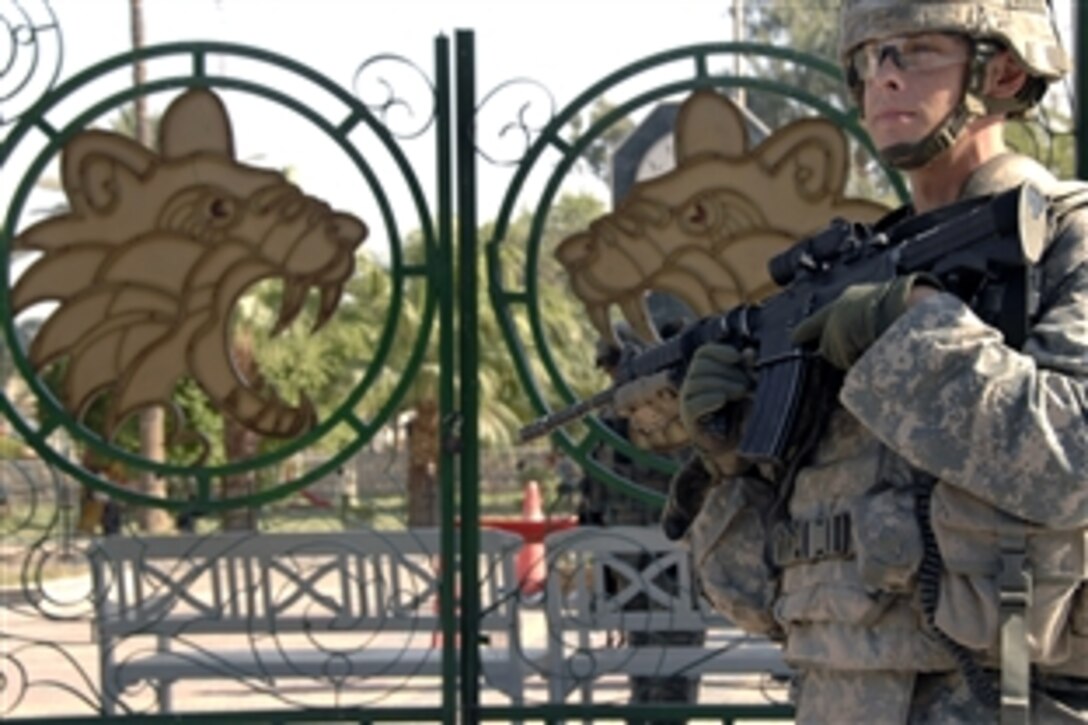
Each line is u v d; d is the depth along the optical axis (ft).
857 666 8.98
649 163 20.33
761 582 10.45
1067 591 8.37
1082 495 8.03
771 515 10.14
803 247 9.87
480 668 19.01
